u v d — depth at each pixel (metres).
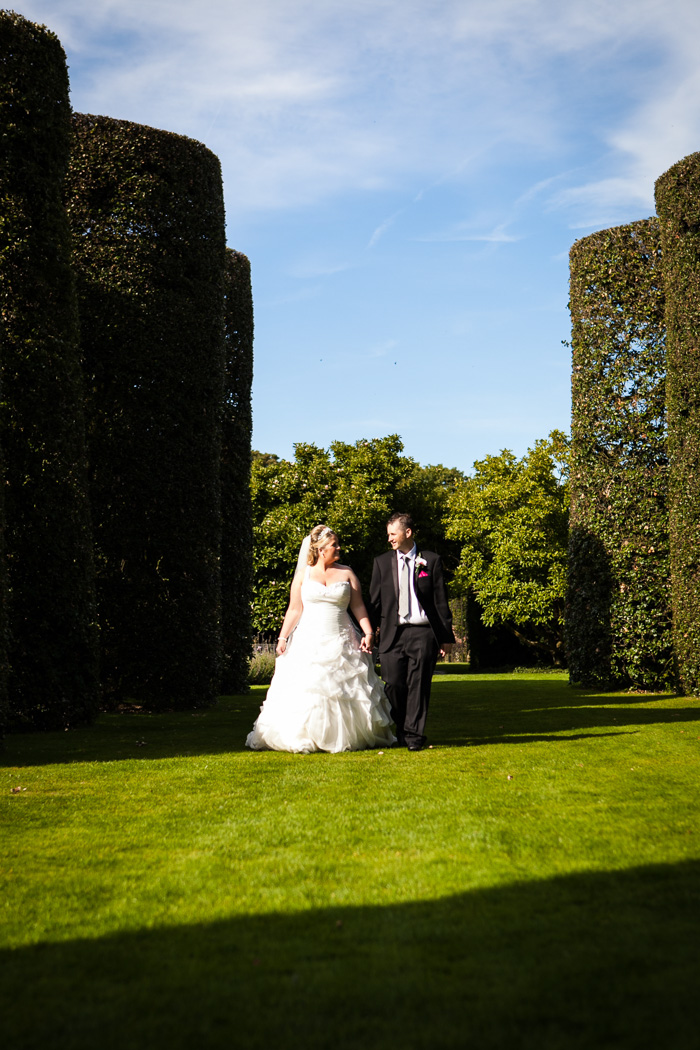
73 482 8.17
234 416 13.98
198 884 2.83
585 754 5.43
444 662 32.28
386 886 2.76
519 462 24.25
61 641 8.01
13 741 6.95
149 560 10.02
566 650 11.98
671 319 10.20
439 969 2.11
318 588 6.51
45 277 8.11
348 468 27.39
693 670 9.73
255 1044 1.76
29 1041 1.79
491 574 22.80
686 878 2.78
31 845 3.38
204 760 5.66
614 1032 1.76
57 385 8.09
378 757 5.64
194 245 10.62
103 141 10.19
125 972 2.14
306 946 2.28
